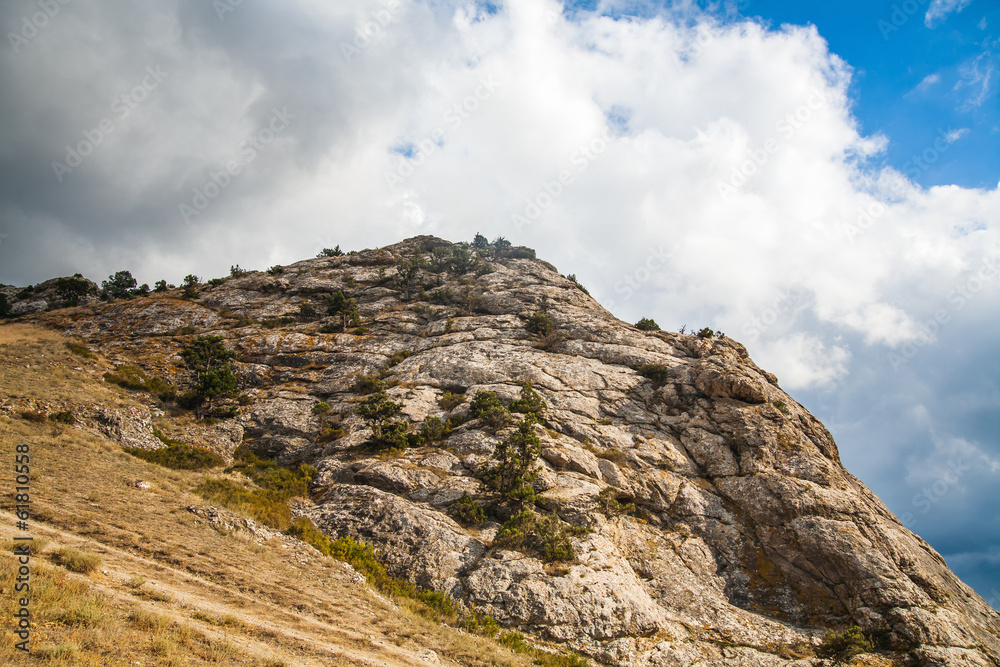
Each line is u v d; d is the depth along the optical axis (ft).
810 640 112.68
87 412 134.72
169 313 261.24
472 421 159.74
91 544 65.72
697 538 135.54
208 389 175.32
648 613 107.34
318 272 314.14
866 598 118.62
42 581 49.11
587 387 183.73
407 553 111.45
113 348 221.05
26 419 120.47
